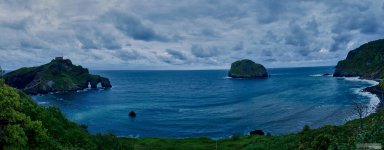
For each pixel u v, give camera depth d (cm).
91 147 4962
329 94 19938
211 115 14888
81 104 19288
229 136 10856
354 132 4753
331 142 4506
